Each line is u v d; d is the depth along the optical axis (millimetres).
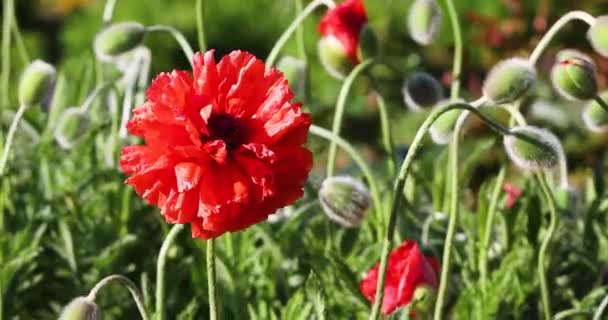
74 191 1452
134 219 1444
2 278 1375
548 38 1301
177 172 1110
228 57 1143
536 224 1396
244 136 1130
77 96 1591
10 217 1445
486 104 1271
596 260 1404
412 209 1416
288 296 1364
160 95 1120
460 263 1385
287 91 1131
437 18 1438
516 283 1361
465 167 1434
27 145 1525
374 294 1282
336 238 1396
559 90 1288
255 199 1122
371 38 1423
